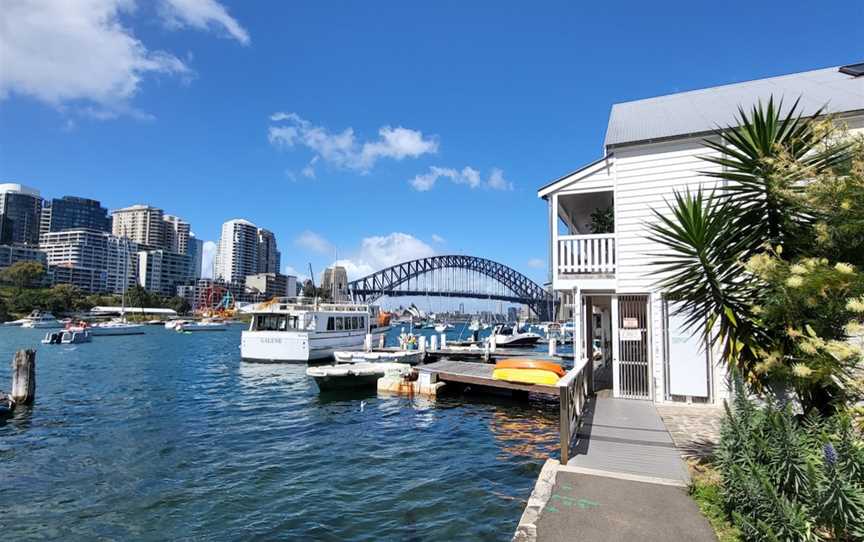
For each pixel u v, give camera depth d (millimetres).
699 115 11523
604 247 11305
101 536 6410
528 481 8125
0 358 34750
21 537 6410
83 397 18062
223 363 31219
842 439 4004
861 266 4980
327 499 7500
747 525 3959
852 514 3543
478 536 6066
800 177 5277
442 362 19828
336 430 12234
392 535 6195
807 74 12797
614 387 11047
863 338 5008
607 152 11406
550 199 12352
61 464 9508
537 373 14453
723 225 5766
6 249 152500
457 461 9383
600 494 5262
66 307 117812
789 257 5516
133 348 46125
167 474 8844
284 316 30109
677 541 4203
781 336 5375
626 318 11102
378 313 42281
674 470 6094
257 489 8008
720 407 9828
